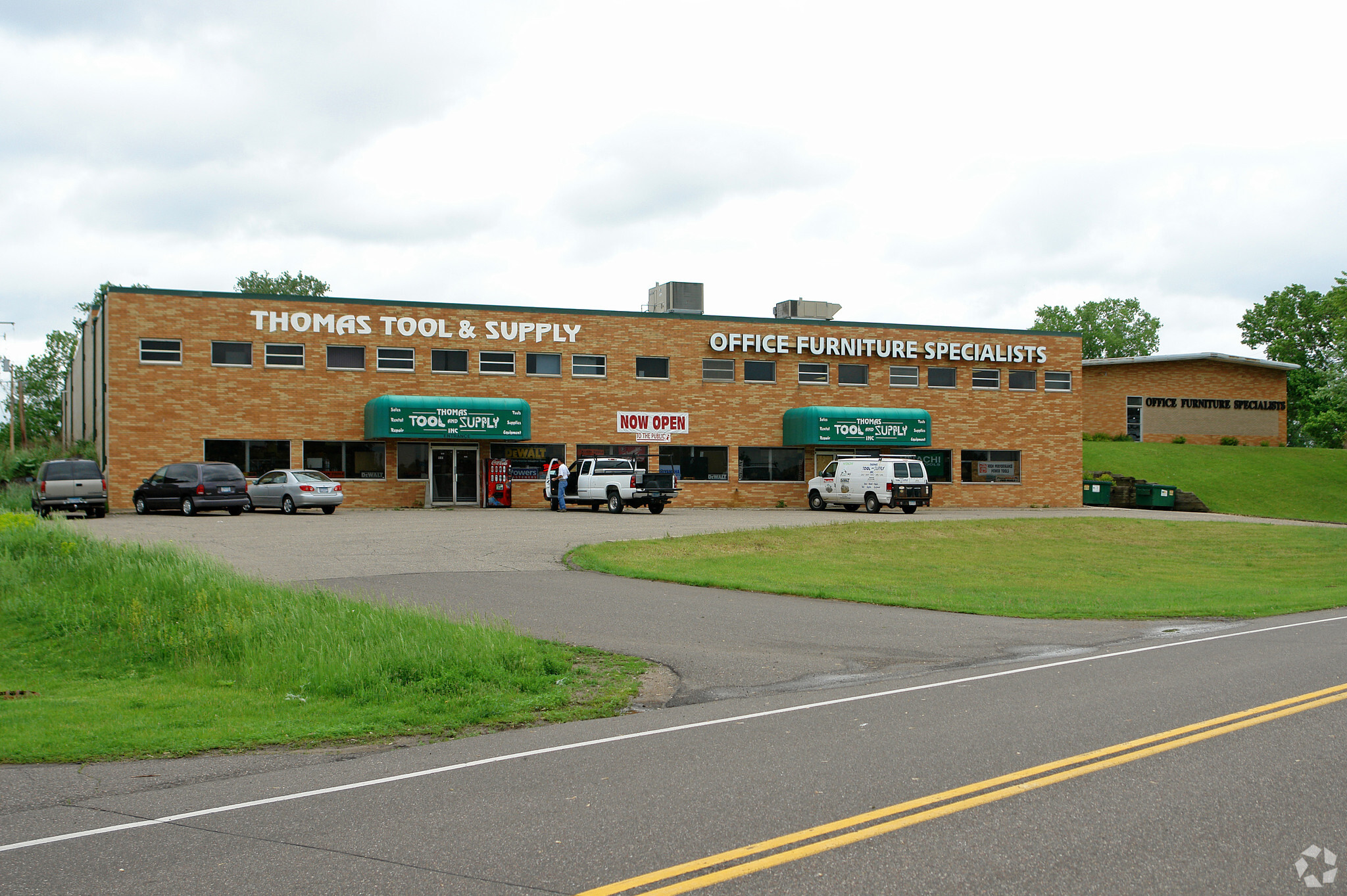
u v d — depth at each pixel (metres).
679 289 45.62
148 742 8.23
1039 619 16.03
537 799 6.32
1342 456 64.44
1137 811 5.85
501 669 10.70
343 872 5.09
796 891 4.74
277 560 20.69
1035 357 48.00
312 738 8.46
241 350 37.94
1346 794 6.17
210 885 4.95
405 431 37.94
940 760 7.07
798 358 44.84
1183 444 64.62
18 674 12.02
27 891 4.92
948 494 46.81
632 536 27.41
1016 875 4.90
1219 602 18.61
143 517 32.84
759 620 15.00
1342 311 66.50
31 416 95.56
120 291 36.59
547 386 41.47
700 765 7.12
